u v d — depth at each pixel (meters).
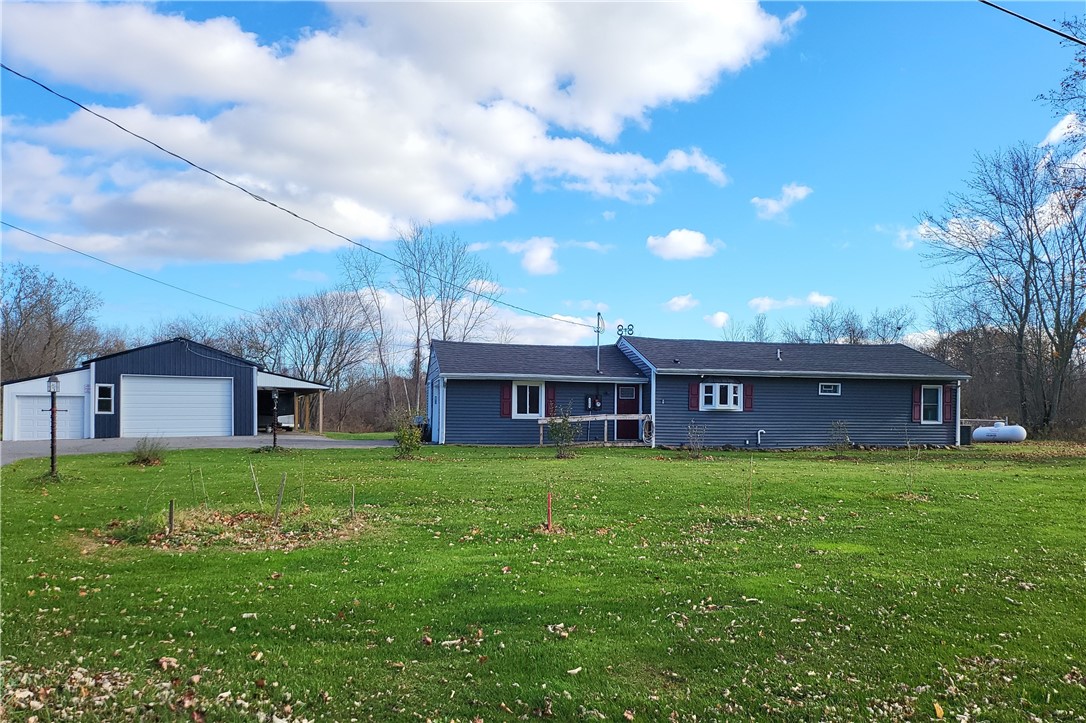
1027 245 32.47
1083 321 26.70
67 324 41.84
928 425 25.92
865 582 6.59
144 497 10.78
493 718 3.93
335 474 13.95
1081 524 9.45
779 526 9.27
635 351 25.84
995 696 4.21
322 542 8.15
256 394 28.08
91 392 25.27
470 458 17.95
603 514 10.02
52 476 12.54
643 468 15.73
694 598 6.09
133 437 25.38
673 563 7.28
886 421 25.62
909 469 15.27
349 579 6.59
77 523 8.77
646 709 4.05
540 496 11.41
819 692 4.27
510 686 4.33
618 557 7.53
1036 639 5.12
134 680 4.27
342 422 45.38
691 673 4.56
